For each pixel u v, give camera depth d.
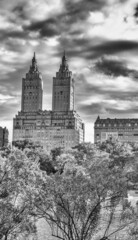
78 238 31.03
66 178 31.27
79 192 30.94
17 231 32.09
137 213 31.27
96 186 30.78
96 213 31.55
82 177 31.05
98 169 31.45
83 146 157.88
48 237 46.19
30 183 32.41
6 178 32.50
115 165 31.66
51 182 31.38
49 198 31.33
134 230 31.67
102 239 32.69
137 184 31.08
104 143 149.62
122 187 30.69
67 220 32.59
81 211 31.47
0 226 30.89
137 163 31.39
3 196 32.09
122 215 31.23
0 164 32.88
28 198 31.48
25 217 31.73
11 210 31.38
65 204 31.36
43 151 140.00
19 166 32.94
